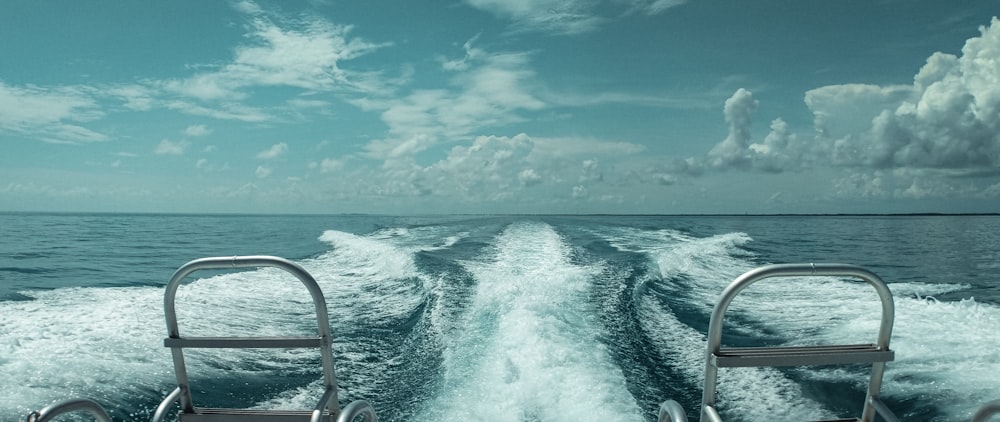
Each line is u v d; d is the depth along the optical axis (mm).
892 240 25891
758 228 34594
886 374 5559
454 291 9086
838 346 1631
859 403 4918
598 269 11070
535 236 17641
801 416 4703
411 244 16062
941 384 5270
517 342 6227
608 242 16484
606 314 7719
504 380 5199
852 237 27875
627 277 10312
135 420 4551
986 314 7852
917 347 6312
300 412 1907
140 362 5688
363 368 5805
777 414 4734
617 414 4516
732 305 8727
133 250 21062
